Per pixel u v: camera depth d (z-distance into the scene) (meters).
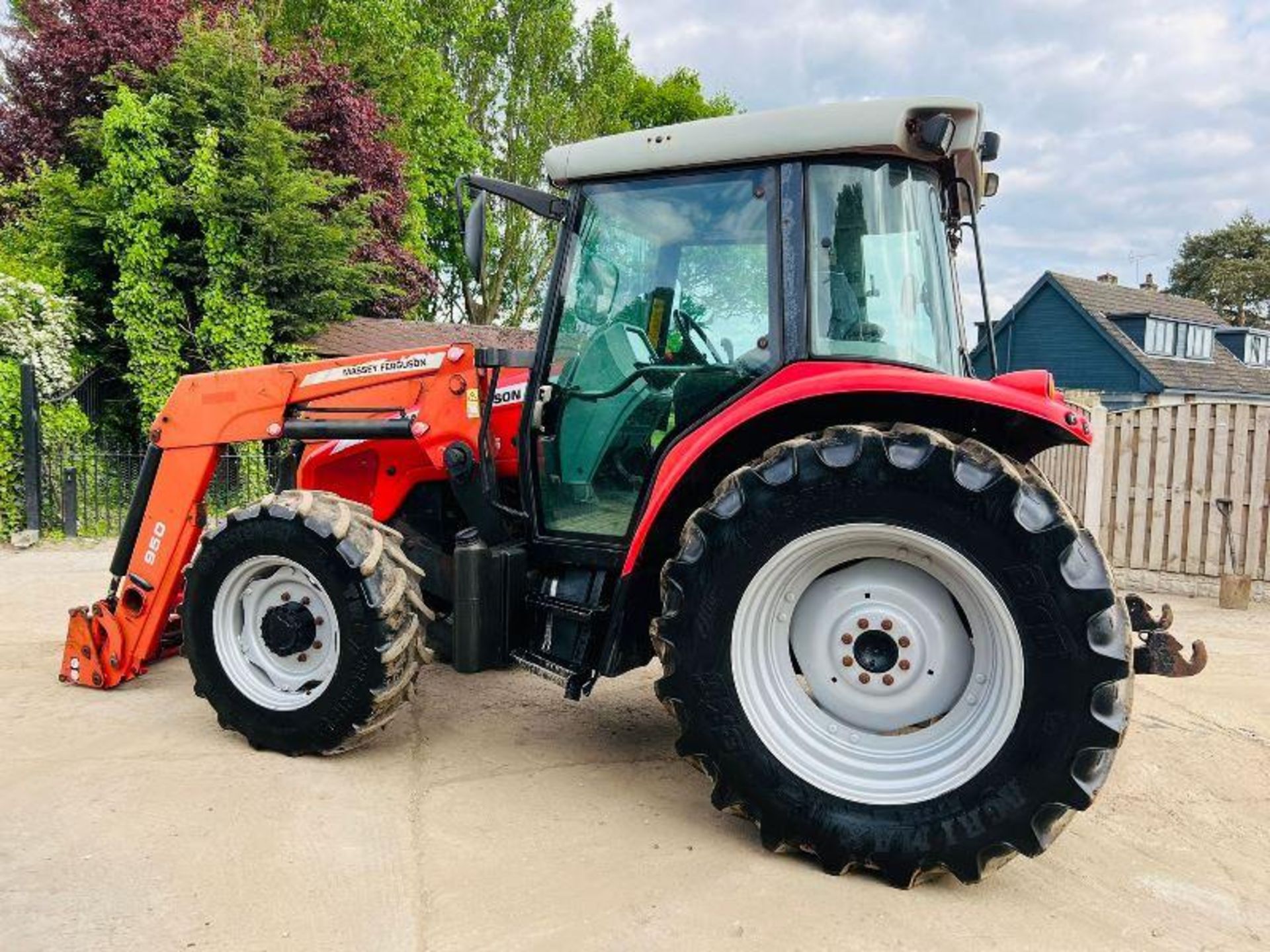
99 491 9.23
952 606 2.71
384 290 14.23
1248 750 3.75
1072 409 2.67
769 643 2.79
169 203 10.72
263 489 9.36
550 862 2.64
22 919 2.26
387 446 4.01
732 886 2.53
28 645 4.92
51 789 3.03
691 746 2.73
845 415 2.92
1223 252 50.44
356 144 14.22
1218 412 7.14
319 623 3.44
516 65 22.39
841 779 2.62
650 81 29.97
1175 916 2.47
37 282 10.15
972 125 2.80
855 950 2.24
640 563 3.03
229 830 2.76
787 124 2.90
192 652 3.50
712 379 3.11
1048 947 2.29
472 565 3.25
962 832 2.46
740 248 3.06
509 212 20.34
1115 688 2.38
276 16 15.53
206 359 11.28
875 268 2.92
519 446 3.52
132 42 12.21
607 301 3.34
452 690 4.31
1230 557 7.08
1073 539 2.42
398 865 2.59
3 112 12.95
